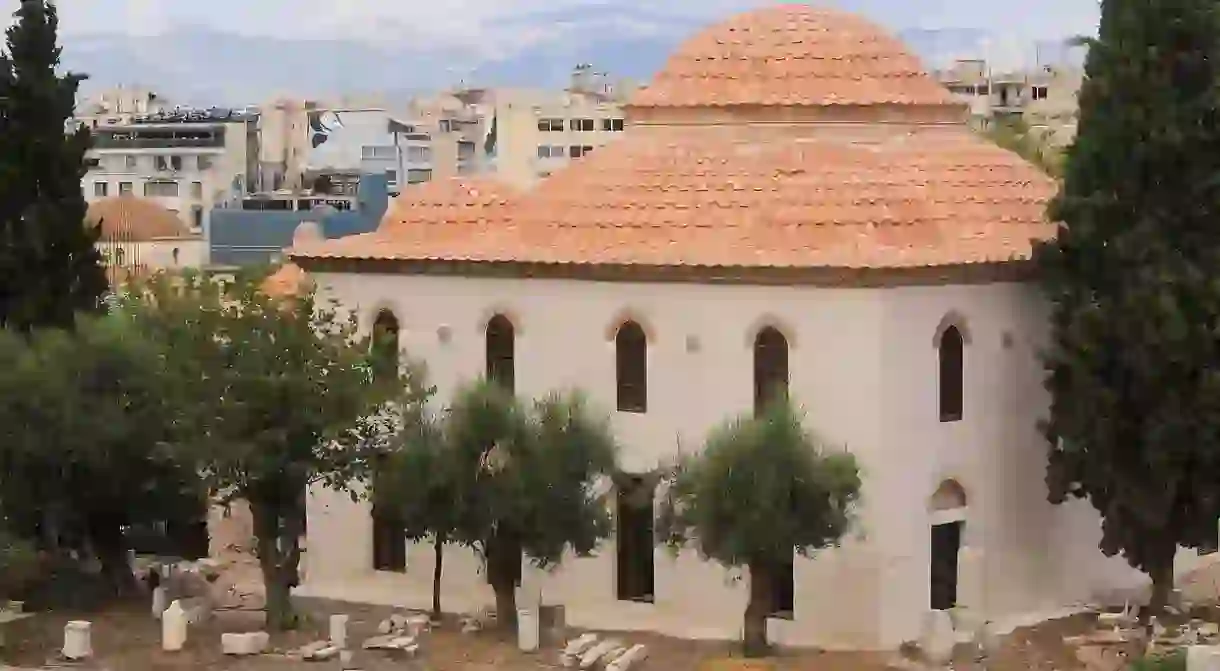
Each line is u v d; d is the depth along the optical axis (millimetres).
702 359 42594
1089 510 45875
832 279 41000
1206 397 40656
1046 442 44469
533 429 41719
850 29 47375
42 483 44969
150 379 45094
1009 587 44062
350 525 47594
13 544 43656
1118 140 41594
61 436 44000
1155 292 40688
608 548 43969
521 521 41031
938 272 41594
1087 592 46031
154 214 102250
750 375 42219
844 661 40219
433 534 43281
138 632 42750
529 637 41031
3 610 44562
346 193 121875
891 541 41531
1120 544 43156
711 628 42875
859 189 43469
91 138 51875
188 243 101000
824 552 41625
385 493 42312
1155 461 41344
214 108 143250
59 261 50062
